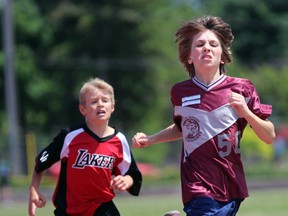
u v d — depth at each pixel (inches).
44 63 5856.3
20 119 5654.5
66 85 5925.2
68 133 791.1
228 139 731.4
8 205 3038.9
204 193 719.7
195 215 717.9
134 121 6131.9
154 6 6294.3
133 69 6102.4
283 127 6008.9
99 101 785.6
